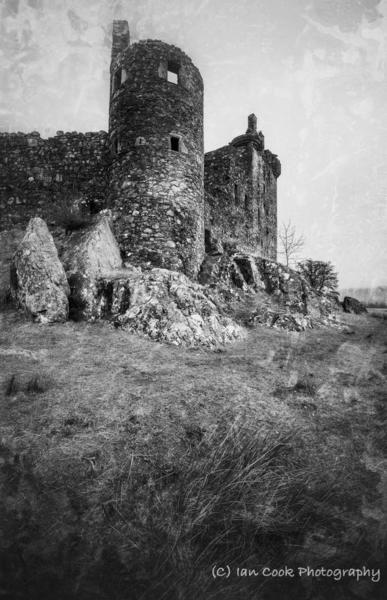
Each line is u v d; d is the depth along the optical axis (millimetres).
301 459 4219
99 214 11531
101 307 8617
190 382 5781
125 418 4613
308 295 13914
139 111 12070
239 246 17656
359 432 4859
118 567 2895
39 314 7898
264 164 23266
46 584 2719
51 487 3508
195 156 12836
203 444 4297
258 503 3543
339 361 7785
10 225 13398
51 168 14016
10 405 4676
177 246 11672
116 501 3430
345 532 3326
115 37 14023
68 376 5598
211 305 9492
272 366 7109
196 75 13422
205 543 3145
